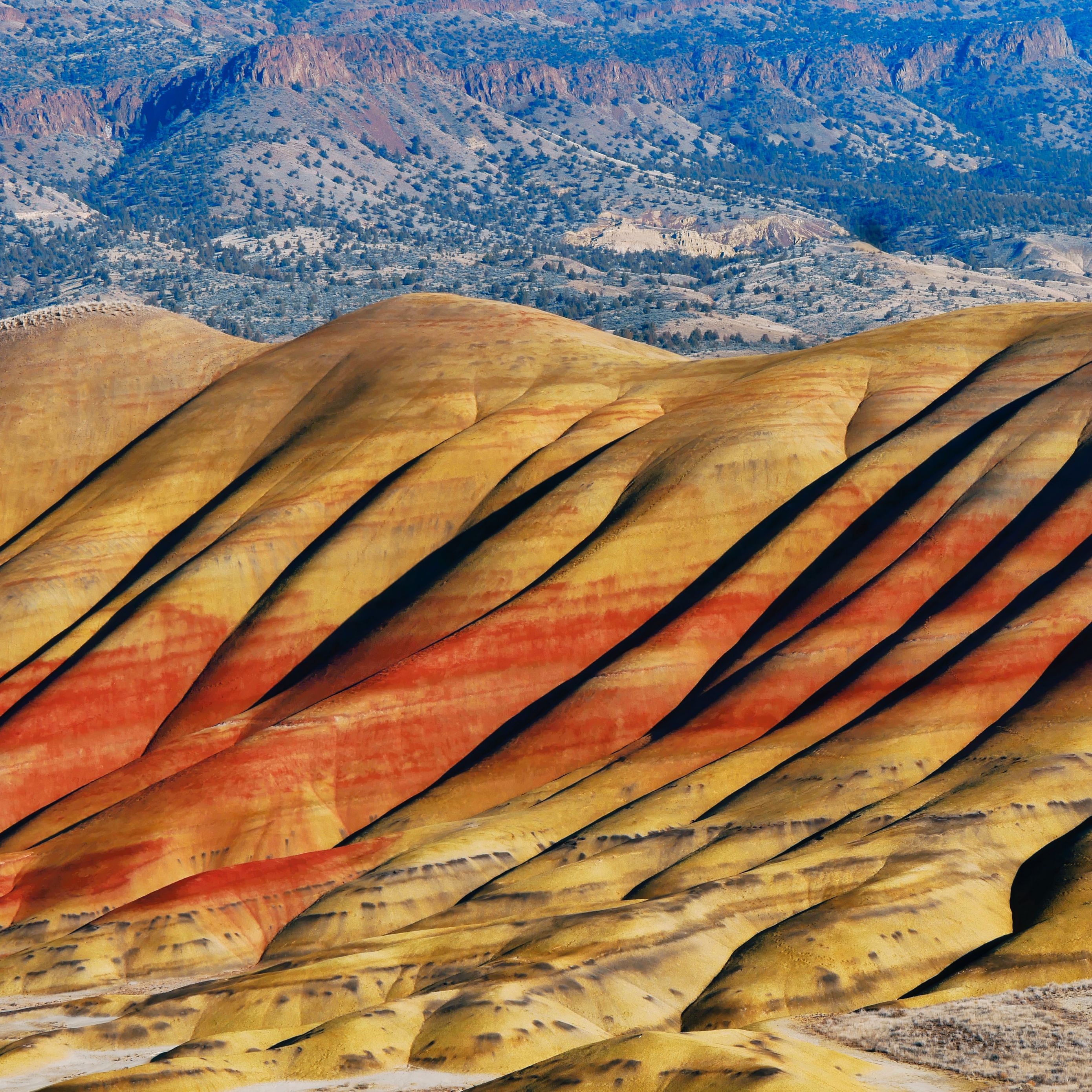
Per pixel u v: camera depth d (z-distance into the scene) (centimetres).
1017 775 10694
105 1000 10106
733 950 9488
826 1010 8631
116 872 12688
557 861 11400
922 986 8812
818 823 11031
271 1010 9425
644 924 9588
